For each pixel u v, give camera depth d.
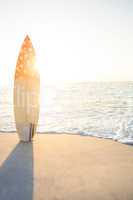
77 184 1.94
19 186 1.90
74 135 3.78
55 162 2.48
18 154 2.75
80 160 2.55
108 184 1.94
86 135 3.76
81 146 3.12
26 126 3.28
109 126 3.88
